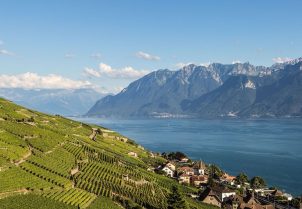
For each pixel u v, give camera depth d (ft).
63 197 528.63
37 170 595.06
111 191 622.95
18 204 459.32
